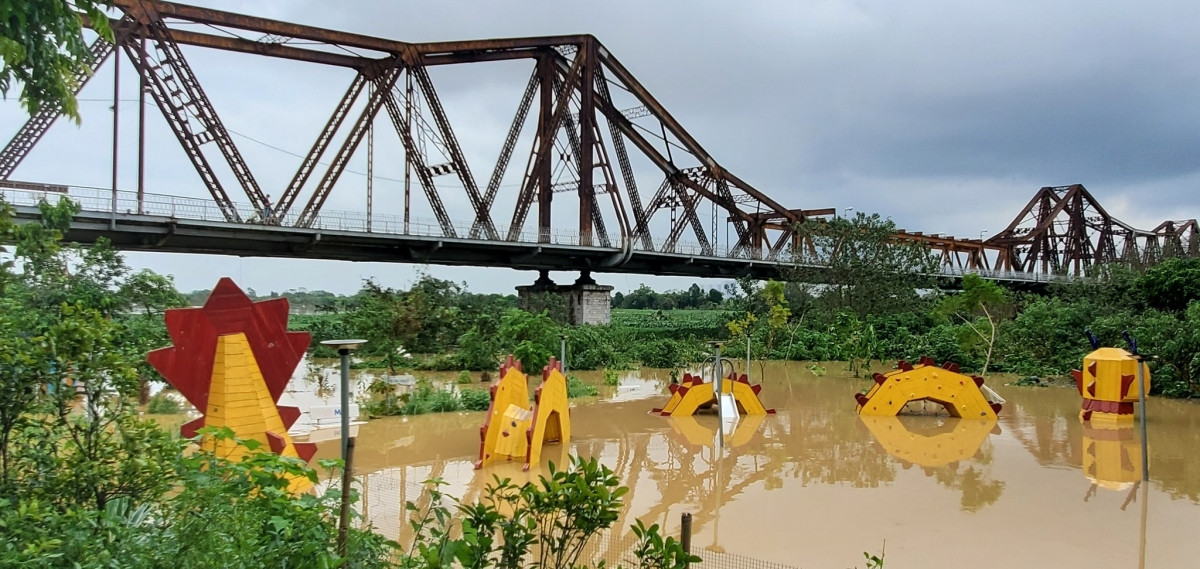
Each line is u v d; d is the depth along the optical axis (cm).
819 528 949
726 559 813
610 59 4831
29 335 598
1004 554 848
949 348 3231
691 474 1272
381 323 3094
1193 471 1278
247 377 996
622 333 3806
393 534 849
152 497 533
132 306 1995
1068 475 1251
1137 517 995
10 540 405
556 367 1504
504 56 4456
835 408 2114
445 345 3231
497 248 3888
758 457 1420
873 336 3209
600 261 4562
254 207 3194
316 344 3409
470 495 1105
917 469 1305
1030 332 3025
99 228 2634
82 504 516
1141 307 3366
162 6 3025
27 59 513
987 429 1739
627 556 809
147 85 2989
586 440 1602
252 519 424
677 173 5553
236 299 1008
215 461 482
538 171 4350
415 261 3853
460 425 1759
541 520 477
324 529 458
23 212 2333
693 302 9981
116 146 2819
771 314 3722
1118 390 1795
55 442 543
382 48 3738
